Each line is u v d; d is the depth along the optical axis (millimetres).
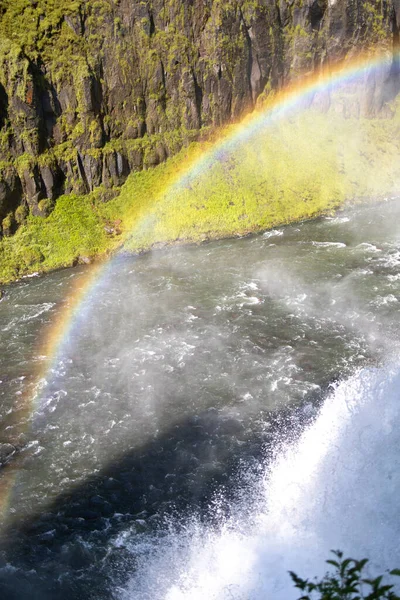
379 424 25141
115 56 55438
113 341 37719
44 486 26141
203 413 30078
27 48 52125
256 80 63000
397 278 42688
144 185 57188
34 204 52250
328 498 21562
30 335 39219
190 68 58562
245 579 19969
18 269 49156
